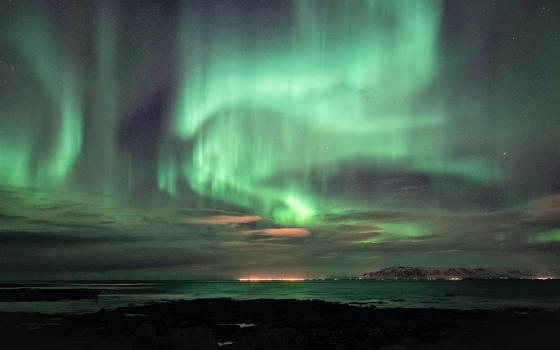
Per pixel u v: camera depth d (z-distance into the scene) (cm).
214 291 10844
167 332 2158
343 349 2086
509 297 7544
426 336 2525
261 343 1955
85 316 3616
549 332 2461
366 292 10238
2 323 3067
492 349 1792
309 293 9712
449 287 13925
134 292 9775
